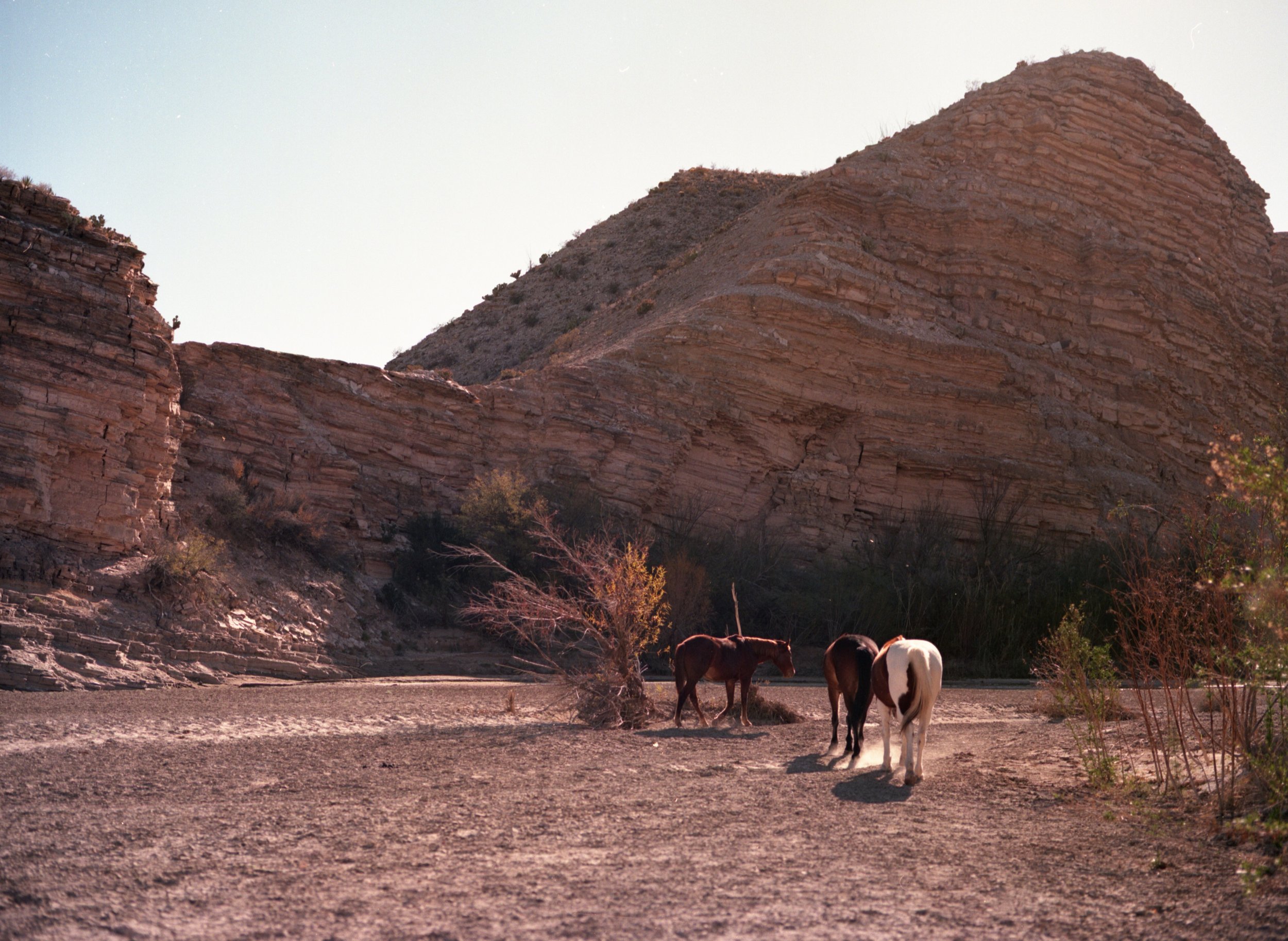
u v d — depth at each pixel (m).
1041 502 43.47
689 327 42.81
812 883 5.43
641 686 14.57
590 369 40.47
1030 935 4.59
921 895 5.20
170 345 28.12
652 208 83.06
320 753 10.79
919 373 44.84
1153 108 59.66
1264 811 6.78
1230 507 7.49
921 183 53.88
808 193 51.06
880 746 11.76
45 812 7.49
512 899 5.18
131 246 27.14
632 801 7.89
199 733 12.46
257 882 5.57
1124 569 12.36
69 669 19.75
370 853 6.21
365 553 32.72
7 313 24.19
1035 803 7.79
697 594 31.64
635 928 4.69
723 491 40.50
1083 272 53.06
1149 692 8.99
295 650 25.61
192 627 23.53
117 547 24.16
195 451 30.50
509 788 8.52
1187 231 57.16
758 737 12.55
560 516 34.72
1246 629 7.66
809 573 37.53
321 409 34.72
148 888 5.46
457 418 37.50
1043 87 58.09
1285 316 61.53
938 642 32.66
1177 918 4.82
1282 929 4.62
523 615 15.85
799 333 43.59
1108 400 50.12
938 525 39.19
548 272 78.31
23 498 22.75
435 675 26.69
